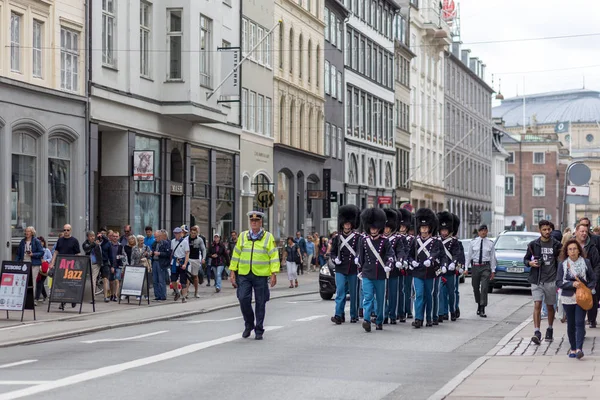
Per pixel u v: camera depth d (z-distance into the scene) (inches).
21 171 1497.3
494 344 894.4
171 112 1914.4
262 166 2561.5
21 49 1489.9
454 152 5142.7
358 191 3481.8
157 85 1909.4
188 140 2062.0
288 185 2817.4
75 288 1206.3
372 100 3713.1
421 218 1064.2
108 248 1423.5
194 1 1939.0
